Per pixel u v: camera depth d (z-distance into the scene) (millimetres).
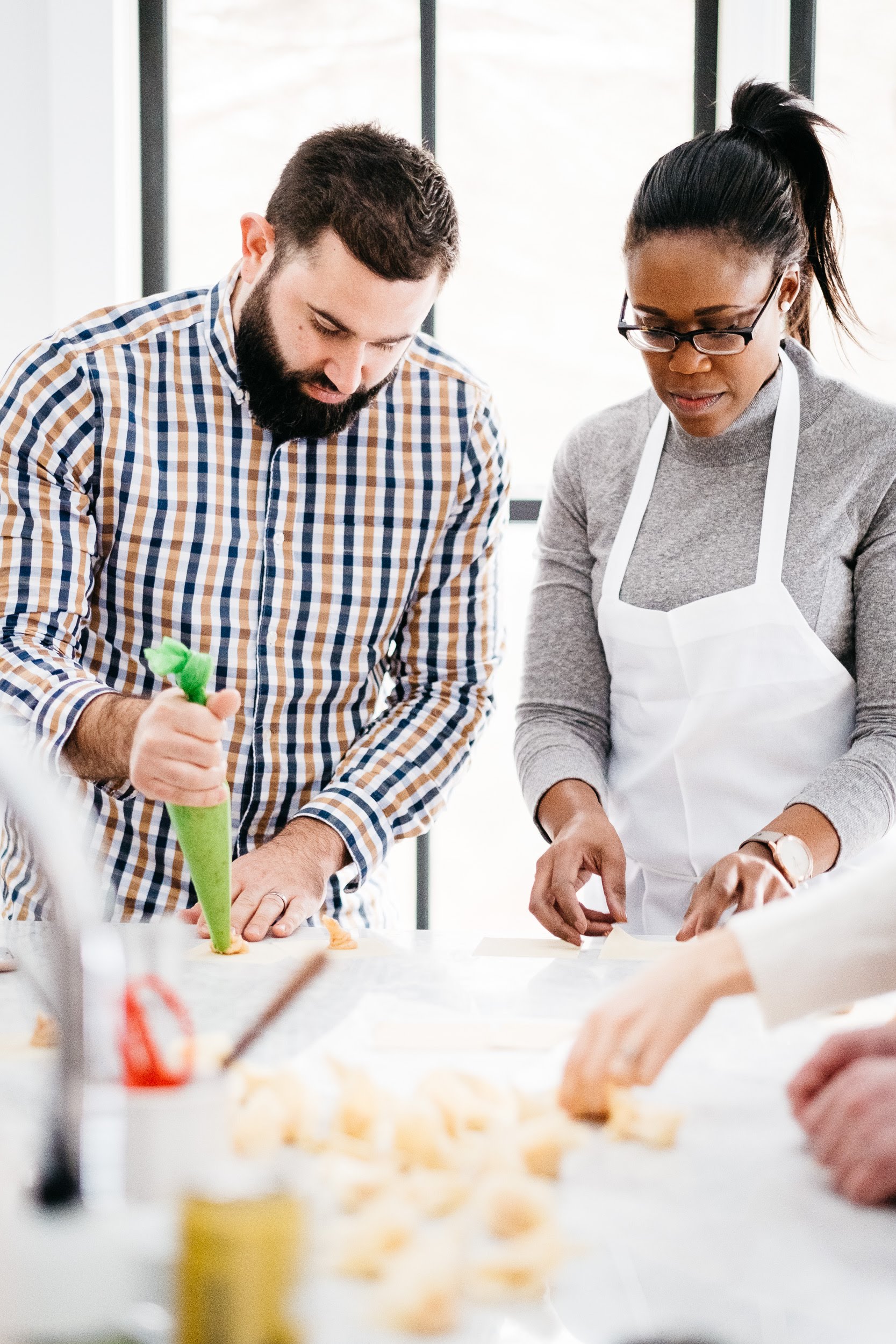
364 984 1117
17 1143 710
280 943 1254
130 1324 504
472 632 1602
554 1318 562
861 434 1445
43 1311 497
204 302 1526
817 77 2346
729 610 1453
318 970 949
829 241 1474
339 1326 554
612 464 1570
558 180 2443
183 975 1137
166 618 1494
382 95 2438
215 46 2441
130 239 2420
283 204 1384
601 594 1539
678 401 1410
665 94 2408
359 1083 766
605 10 2398
